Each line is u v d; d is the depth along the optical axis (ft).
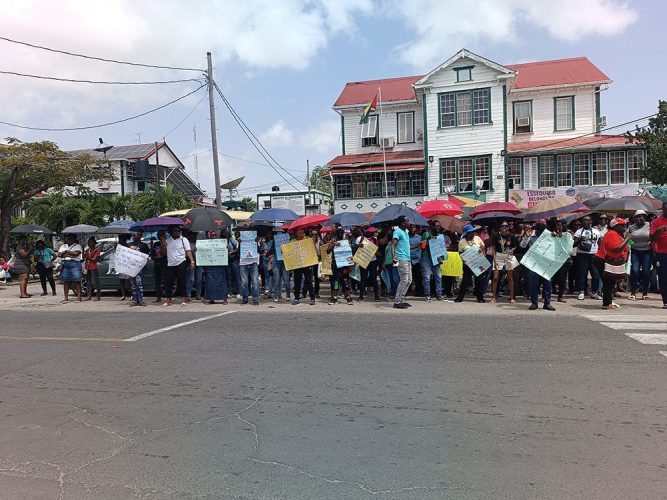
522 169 84.74
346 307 37.65
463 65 83.61
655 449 13.12
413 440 13.98
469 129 83.87
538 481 11.64
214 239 41.45
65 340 28.02
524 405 16.28
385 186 84.43
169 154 153.48
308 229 44.29
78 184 90.89
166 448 13.92
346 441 14.03
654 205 47.34
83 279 49.75
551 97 86.69
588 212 42.04
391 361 21.71
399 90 97.76
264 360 22.47
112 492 11.71
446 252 39.22
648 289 38.78
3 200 82.17
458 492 11.26
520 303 37.81
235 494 11.48
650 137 63.21
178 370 21.30
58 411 16.98
